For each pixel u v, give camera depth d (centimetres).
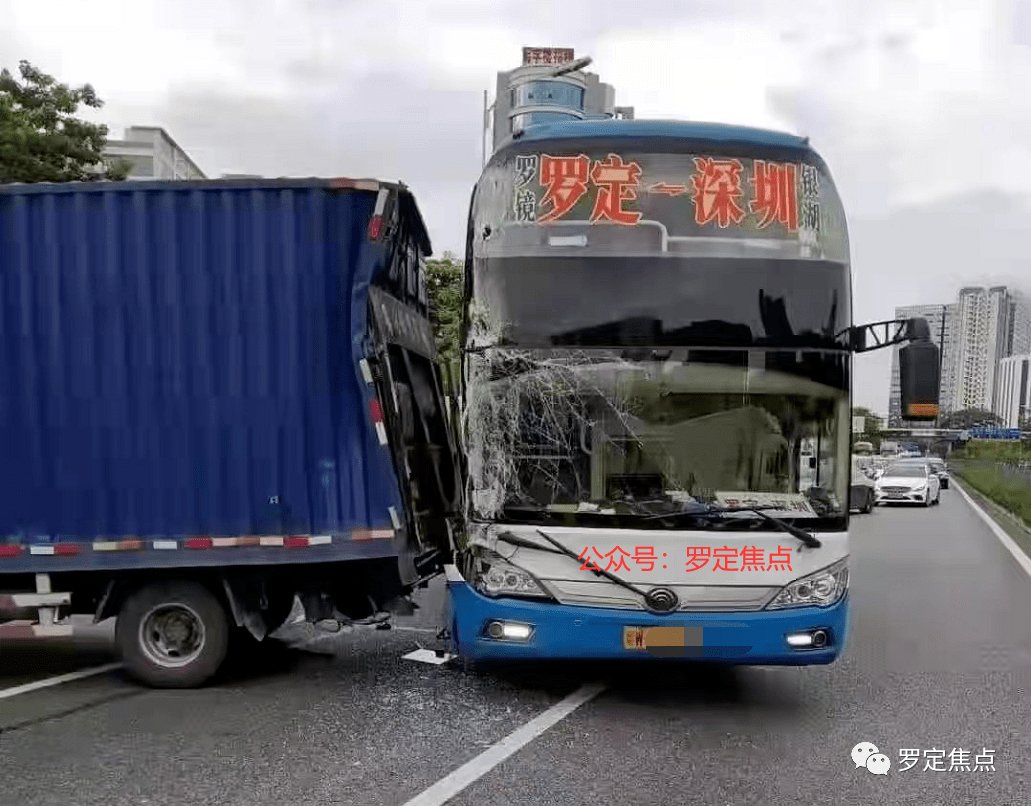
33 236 558
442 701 561
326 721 521
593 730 511
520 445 519
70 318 559
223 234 555
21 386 562
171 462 560
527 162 537
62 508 563
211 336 557
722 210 530
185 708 545
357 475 559
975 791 435
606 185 532
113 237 555
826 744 495
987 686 613
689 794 425
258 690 584
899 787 439
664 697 575
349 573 602
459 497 580
